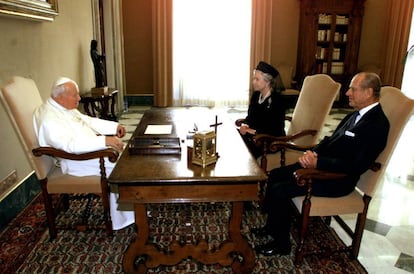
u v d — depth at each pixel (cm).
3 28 245
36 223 245
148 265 188
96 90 411
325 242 225
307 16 643
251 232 235
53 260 202
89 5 458
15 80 213
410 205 284
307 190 189
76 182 214
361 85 189
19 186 261
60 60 354
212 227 242
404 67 692
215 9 649
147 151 195
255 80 276
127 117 593
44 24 314
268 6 651
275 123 272
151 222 247
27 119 208
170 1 631
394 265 204
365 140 183
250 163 183
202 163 177
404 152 425
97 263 200
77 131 224
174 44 660
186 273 195
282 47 692
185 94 687
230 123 269
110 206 228
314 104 264
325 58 677
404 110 180
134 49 673
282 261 205
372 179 190
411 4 657
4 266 196
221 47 666
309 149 238
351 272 196
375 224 252
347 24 657
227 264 191
